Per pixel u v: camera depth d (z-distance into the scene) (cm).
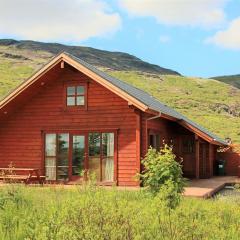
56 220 681
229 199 1642
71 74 2525
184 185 1412
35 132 2589
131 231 658
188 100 11394
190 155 3156
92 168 2434
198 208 1120
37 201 1250
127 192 1498
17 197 1220
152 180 1408
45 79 2503
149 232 746
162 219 848
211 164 3341
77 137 2491
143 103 2195
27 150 2600
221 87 15300
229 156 3597
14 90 2469
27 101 2617
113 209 711
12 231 783
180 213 928
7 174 2569
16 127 2634
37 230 712
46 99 2580
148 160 1456
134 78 15475
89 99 2478
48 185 2153
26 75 14838
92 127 2456
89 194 1146
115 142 2389
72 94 2522
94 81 2473
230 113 11150
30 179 2336
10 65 16575
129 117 2373
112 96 2423
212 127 7719
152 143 2562
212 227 878
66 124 2520
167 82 15650
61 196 1366
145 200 1324
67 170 2497
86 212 683
